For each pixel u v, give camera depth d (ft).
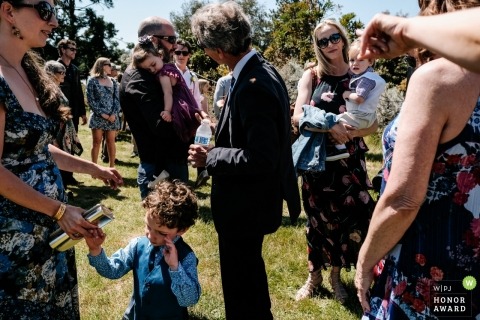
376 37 3.36
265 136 7.06
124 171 25.81
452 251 4.69
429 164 4.51
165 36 11.03
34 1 5.87
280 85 7.68
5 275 5.89
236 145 7.63
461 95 4.33
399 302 4.98
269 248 13.89
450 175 4.60
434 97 4.37
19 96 5.96
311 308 10.68
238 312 8.40
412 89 4.58
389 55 3.36
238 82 7.55
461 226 4.65
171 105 10.62
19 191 5.61
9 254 5.89
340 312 10.57
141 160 11.32
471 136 4.46
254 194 7.68
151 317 7.82
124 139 37.60
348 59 10.58
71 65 22.97
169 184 7.81
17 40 6.06
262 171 7.14
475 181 4.56
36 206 5.81
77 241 6.28
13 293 5.98
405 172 4.55
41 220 6.20
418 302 4.86
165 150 10.90
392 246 4.96
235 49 7.43
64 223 6.00
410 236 4.91
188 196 7.61
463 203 4.61
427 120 4.41
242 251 8.12
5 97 5.62
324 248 10.89
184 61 18.94
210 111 43.19
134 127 11.01
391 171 4.72
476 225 4.62
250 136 7.12
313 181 10.65
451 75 4.34
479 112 4.42
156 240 7.58
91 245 7.33
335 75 10.64
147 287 7.75
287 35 61.16
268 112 7.13
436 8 4.61
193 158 8.17
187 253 7.91
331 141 10.19
